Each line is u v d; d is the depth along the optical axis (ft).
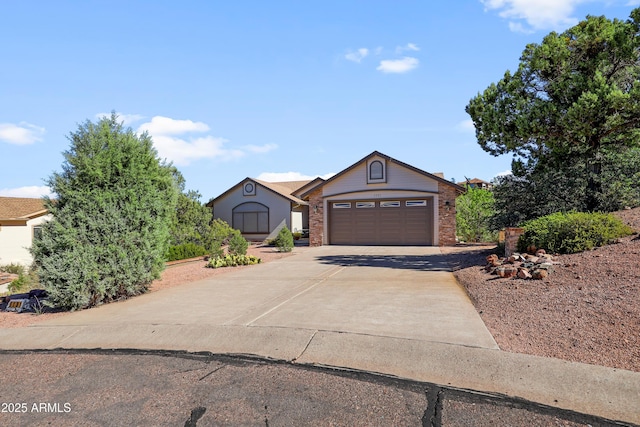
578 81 34.55
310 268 39.42
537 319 17.28
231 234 61.93
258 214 96.89
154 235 28.19
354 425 10.47
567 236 28.22
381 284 28.78
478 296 22.81
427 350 14.70
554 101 37.22
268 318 19.98
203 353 16.30
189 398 12.37
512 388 12.08
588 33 35.63
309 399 11.97
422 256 47.52
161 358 16.02
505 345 14.83
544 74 38.06
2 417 11.59
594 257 24.44
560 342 14.67
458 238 70.23
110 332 19.40
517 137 39.06
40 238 24.66
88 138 26.17
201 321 20.06
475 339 15.51
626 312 16.08
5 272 54.65
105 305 25.43
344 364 14.37
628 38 33.78
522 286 22.57
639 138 36.55
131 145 27.50
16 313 24.80
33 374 15.01
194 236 55.98
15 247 68.54
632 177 40.29
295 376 13.64
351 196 67.31
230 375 13.99
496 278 25.77
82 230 24.54
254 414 11.22
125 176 26.89
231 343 17.10
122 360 16.02
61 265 23.95
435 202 63.00
